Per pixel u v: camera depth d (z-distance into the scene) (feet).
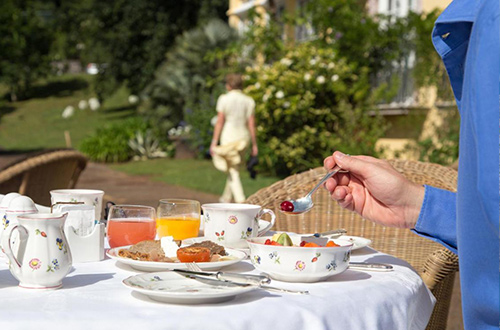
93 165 56.18
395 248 8.45
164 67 66.23
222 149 28.50
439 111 30.42
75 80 131.54
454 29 4.05
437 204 5.50
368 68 35.12
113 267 5.45
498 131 3.27
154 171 49.03
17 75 107.34
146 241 5.82
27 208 5.51
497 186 3.25
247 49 46.09
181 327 3.78
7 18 87.51
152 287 4.39
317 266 4.93
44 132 84.07
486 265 3.65
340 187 5.77
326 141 35.96
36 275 4.49
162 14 90.74
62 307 4.04
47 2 123.34
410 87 33.30
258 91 37.19
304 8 42.04
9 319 3.75
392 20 35.68
